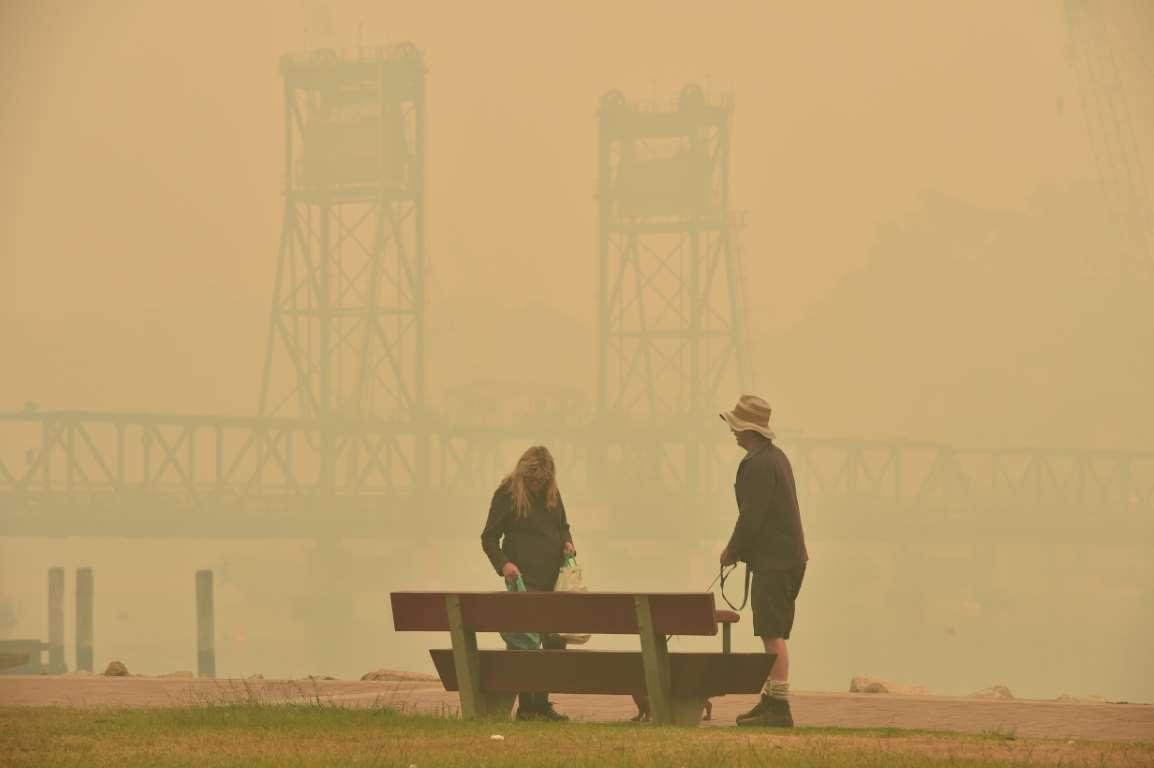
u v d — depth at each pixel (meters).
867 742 29.06
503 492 36.22
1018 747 28.58
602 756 26.31
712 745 28.02
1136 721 37.31
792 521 34.03
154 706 38.97
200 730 31.14
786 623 34.00
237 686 47.53
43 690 46.22
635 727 32.22
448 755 26.56
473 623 34.12
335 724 32.09
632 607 32.84
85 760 26.36
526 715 36.22
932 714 38.94
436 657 34.88
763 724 33.84
